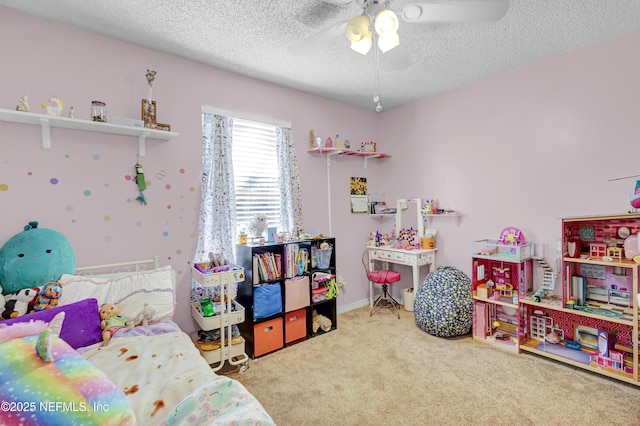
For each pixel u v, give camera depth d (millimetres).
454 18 1482
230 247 2715
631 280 2273
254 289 2572
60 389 834
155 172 2389
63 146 2035
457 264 3340
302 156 3316
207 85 2645
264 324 2613
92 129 2090
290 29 2129
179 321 2490
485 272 2977
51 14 1933
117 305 1875
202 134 2617
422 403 1924
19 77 1896
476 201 3162
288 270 2812
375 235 3811
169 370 1343
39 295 1673
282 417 1817
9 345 923
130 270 2283
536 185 2744
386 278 3361
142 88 2322
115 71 2215
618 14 2006
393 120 3924
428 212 3434
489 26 2121
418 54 2516
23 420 735
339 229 3666
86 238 2113
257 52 2445
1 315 1591
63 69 2027
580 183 2502
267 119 3012
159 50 2395
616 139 2324
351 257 3783
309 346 2750
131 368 1366
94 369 983
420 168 3648
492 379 2170
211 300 2605
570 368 2297
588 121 2449
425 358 2480
